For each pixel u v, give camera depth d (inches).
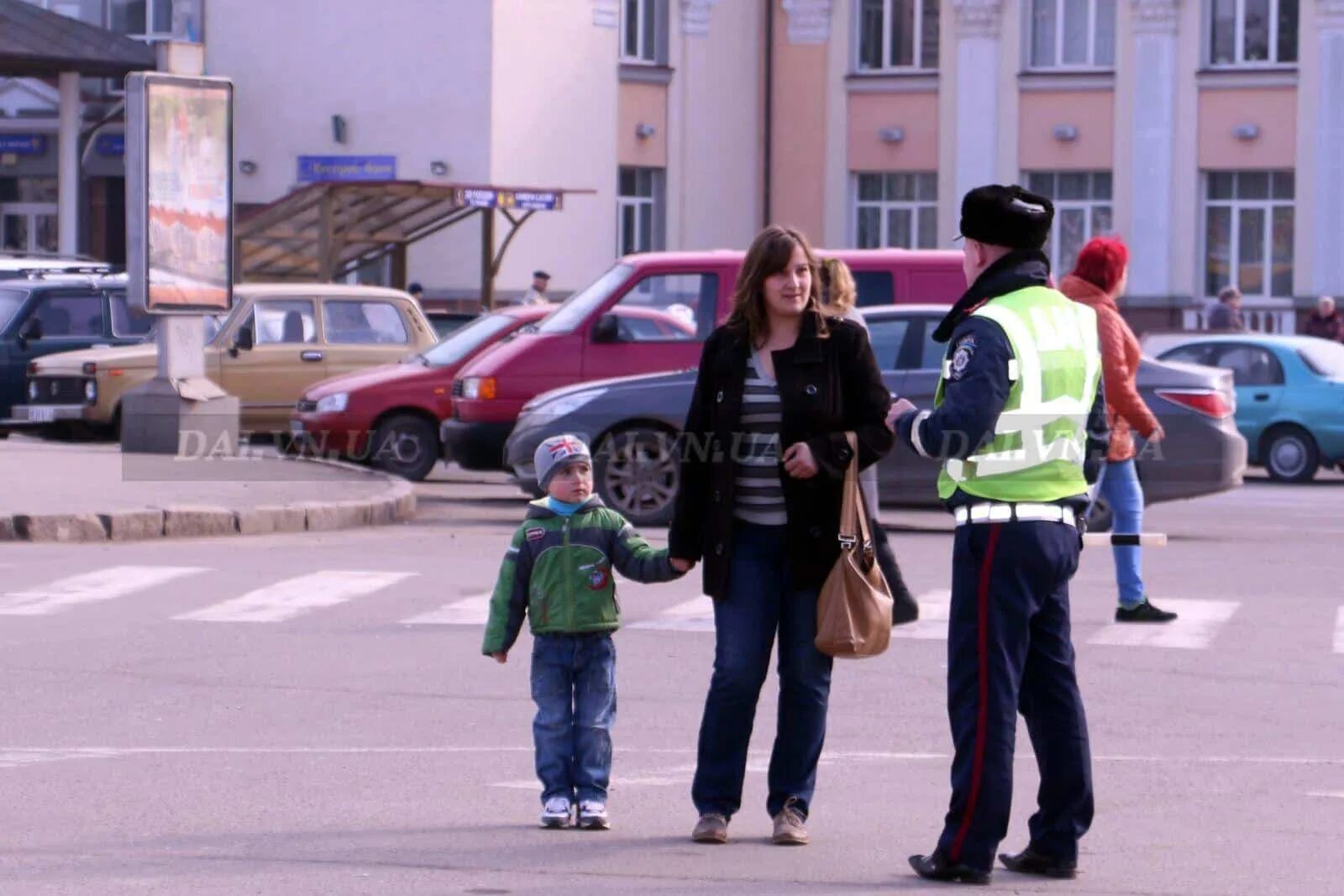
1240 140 3634.4
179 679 1013.2
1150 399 1635.1
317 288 2361.0
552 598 706.8
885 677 1039.6
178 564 1406.3
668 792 776.3
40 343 2466.8
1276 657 1108.5
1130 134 3693.4
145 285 2027.6
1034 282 636.1
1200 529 1777.8
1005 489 622.2
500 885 625.9
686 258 1894.7
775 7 3922.2
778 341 677.9
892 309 1710.1
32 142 3769.7
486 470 1937.7
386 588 1315.2
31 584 1309.1
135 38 3821.4
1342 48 3560.5
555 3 3503.9
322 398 2113.7
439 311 2839.6
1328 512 1969.7
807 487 670.5
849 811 745.6
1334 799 771.4
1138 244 3700.8
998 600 621.9
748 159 3907.5
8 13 3459.6
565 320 1883.6
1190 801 767.7
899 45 3865.7
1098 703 979.3
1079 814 642.2
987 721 622.5
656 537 1598.2
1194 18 3651.6
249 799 753.6
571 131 3545.8
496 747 860.0
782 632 685.3
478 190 3107.8
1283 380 2471.7
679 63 3759.8
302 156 3516.2
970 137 3791.8
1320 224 3587.6
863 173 3895.2
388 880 631.2
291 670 1039.6
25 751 841.5
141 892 610.5
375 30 3472.0
